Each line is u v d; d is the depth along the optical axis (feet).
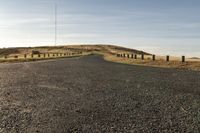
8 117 25.29
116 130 21.20
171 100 33.17
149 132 20.71
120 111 27.63
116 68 95.04
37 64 123.54
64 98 34.99
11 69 89.04
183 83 49.60
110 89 42.60
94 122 23.56
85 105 30.58
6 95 37.29
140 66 110.63
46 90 41.83
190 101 32.53
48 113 26.89
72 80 55.57
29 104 31.27
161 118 24.81
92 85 47.50
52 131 21.07
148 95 36.76
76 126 22.35
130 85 47.24
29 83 50.55
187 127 21.99
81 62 147.02
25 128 21.79
